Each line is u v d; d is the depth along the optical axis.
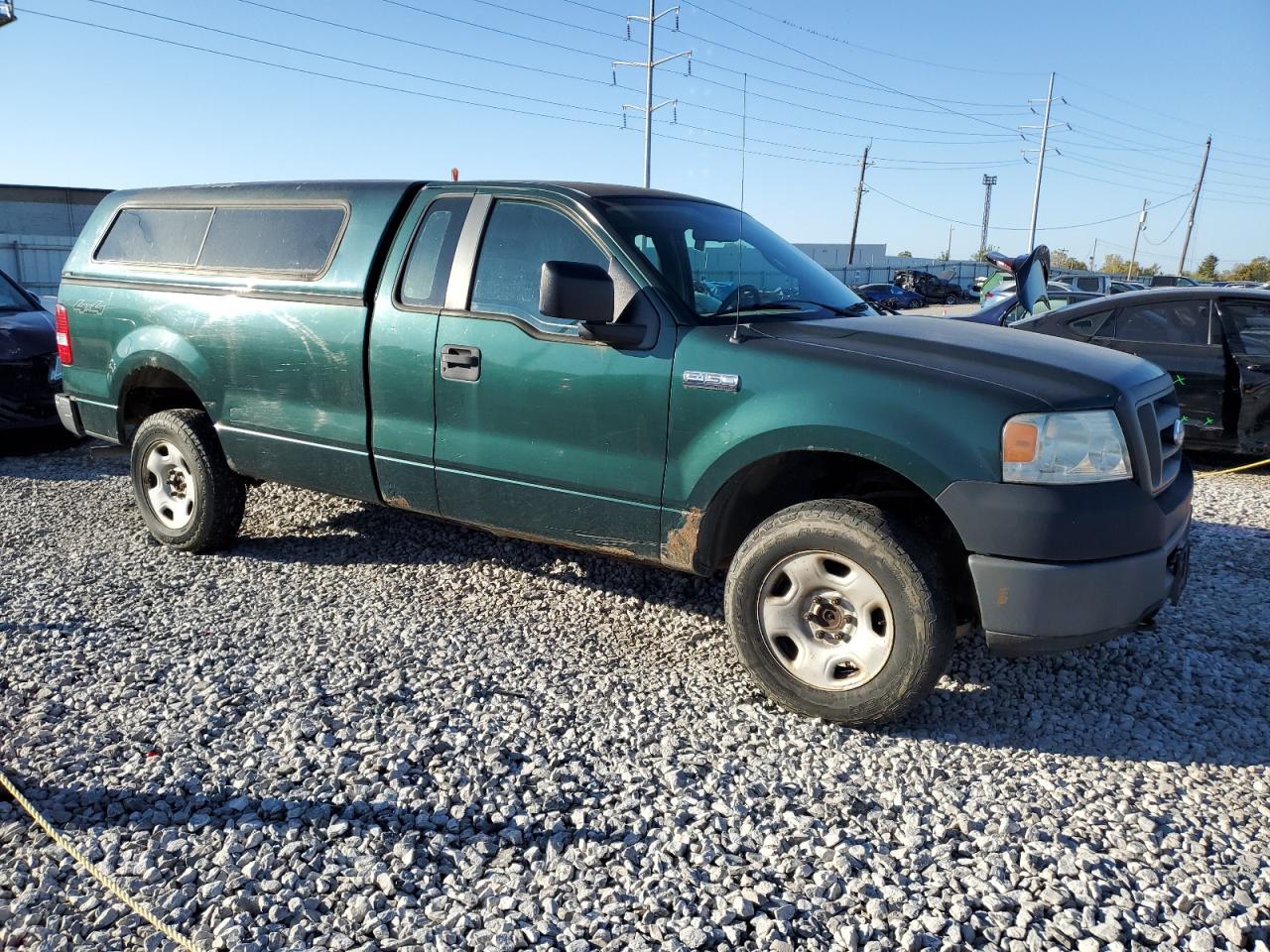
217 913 2.42
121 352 5.27
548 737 3.33
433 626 4.32
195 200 5.17
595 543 3.96
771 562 3.46
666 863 2.66
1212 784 3.11
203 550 5.25
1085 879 2.57
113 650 4.00
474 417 4.09
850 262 55.94
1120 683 3.86
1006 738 3.41
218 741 3.25
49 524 5.86
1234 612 4.62
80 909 2.44
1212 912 2.46
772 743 3.32
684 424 3.59
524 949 2.32
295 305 4.58
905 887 2.57
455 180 4.34
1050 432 3.10
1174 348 7.85
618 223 3.89
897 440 3.20
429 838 2.74
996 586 3.13
